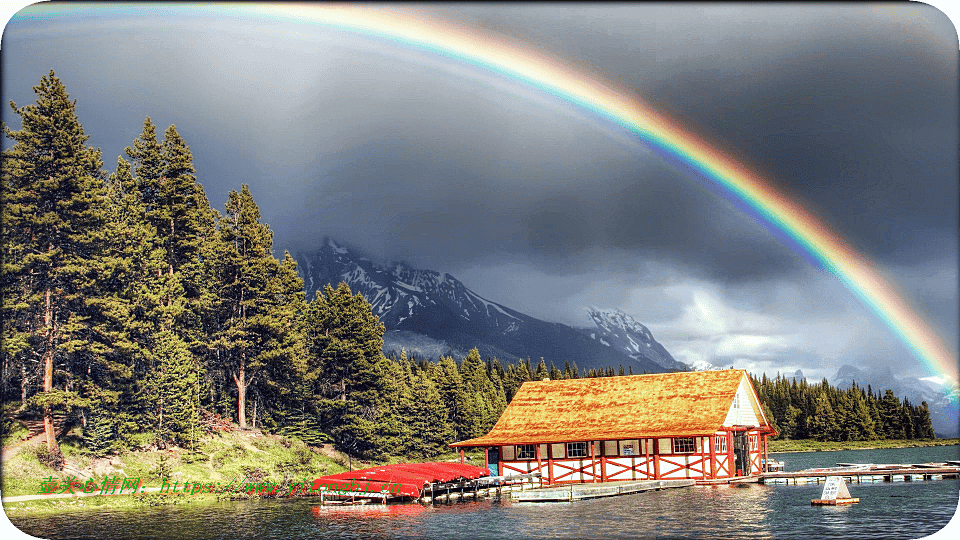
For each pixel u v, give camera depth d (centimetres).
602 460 6681
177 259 9212
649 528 4016
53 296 7019
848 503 4828
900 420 19000
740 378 6888
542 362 18338
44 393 6456
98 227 7381
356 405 9475
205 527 4719
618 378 7362
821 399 19288
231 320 9225
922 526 3856
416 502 5878
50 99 7150
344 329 9719
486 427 12569
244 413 9294
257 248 9469
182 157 9281
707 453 6384
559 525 4259
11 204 6838
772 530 3838
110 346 7300
